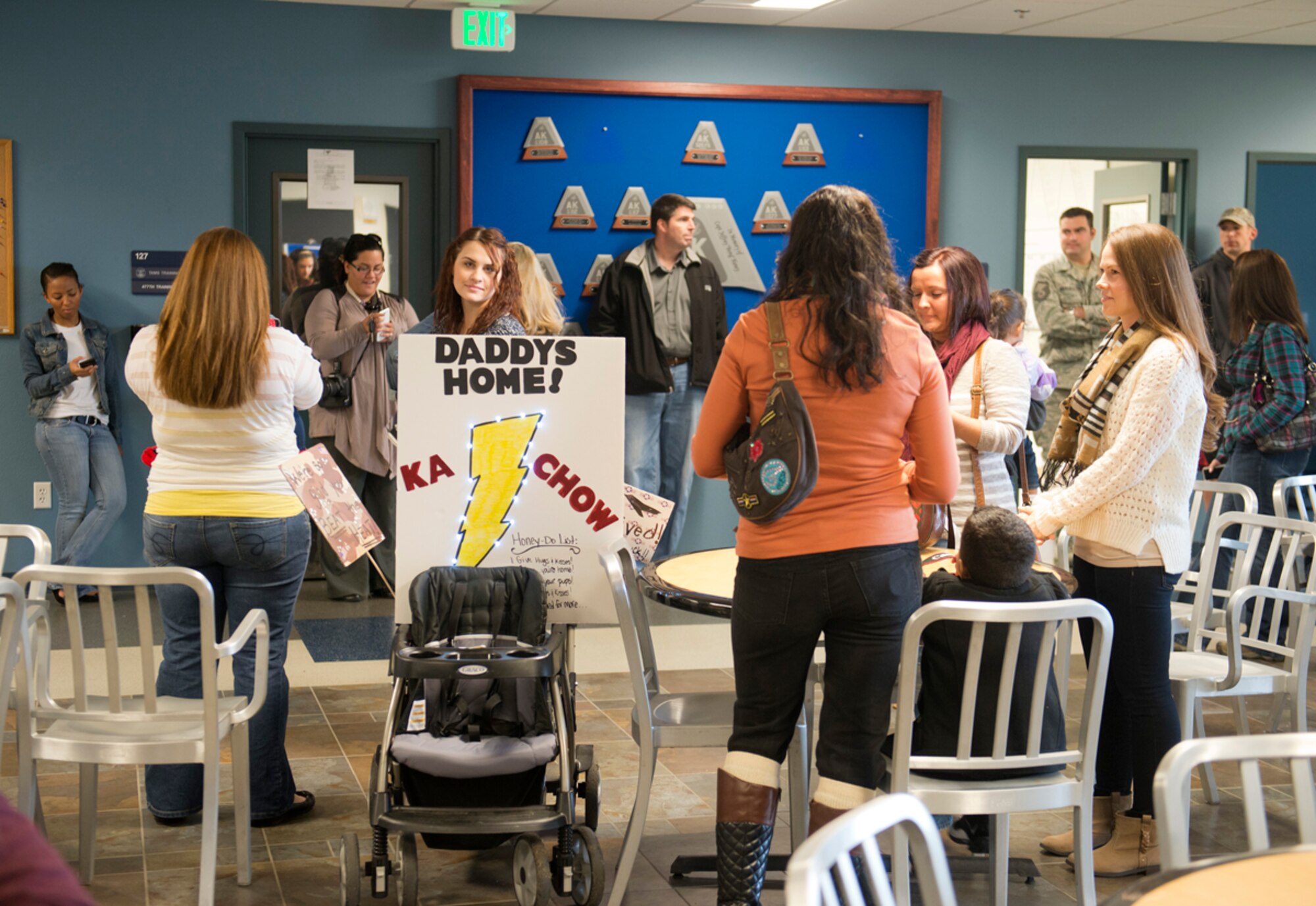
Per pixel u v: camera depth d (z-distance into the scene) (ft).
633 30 22.88
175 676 10.86
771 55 23.40
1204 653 12.14
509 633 9.98
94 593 20.86
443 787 9.36
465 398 10.14
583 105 22.77
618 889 9.21
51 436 20.76
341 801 12.12
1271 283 17.58
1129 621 10.00
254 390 10.26
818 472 7.55
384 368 21.04
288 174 22.31
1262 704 15.89
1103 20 22.94
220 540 10.44
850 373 7.59
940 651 8.56
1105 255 10.26
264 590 10.82
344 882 9.11
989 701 8.51
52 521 22.13
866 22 23.06
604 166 22.94
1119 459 9.75
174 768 11.34
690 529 23.90
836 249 7.66
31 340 20.90
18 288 21.58
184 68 21.72
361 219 22.62
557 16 22.58
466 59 22.45
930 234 24.02
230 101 21.90
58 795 12.15
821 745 7.96
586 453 10.26
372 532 10.34
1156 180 25.13
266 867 10.47
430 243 22.90
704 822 11.73
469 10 21.38
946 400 8.04
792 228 7.94
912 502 8.45
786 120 23.48
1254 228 23.44
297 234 22.47
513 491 10.21
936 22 23.12
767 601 7.79
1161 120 24.95
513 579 10.03
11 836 2.59
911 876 10.11
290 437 10.80
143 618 9.02
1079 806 8.39
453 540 10.16
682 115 23.13
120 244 21.83
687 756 13.70
